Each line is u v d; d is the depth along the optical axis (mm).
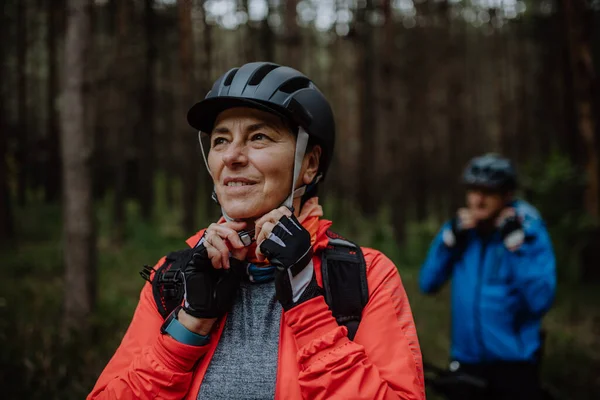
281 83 1256
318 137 1325
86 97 4973
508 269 2957
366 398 1097
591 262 8867
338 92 18266
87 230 4926
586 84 8891
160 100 13422
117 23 9992
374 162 17250
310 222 1306
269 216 1199
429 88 17812
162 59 11875
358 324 1218
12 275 7008
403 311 1284
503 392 2930
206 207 13914
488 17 18469
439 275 3244
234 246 1202
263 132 1236
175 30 10102
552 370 4477
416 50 16141
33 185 14430
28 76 14336
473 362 3014
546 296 2850
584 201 9156
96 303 4945
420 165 18266
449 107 18625
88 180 4965
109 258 8453
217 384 1176
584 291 8133
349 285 1239
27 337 3967
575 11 8812
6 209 10141
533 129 17828
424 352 4984
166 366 1172
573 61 8969
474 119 20547
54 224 11883
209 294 1190
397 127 15250
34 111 14336
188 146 11953
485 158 3074
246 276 1271
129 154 13391
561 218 9227
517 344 2908
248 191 1229
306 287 1183
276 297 1231
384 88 13984
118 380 1204
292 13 10438
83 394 3146
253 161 1225
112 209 11953
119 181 11930
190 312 1179
